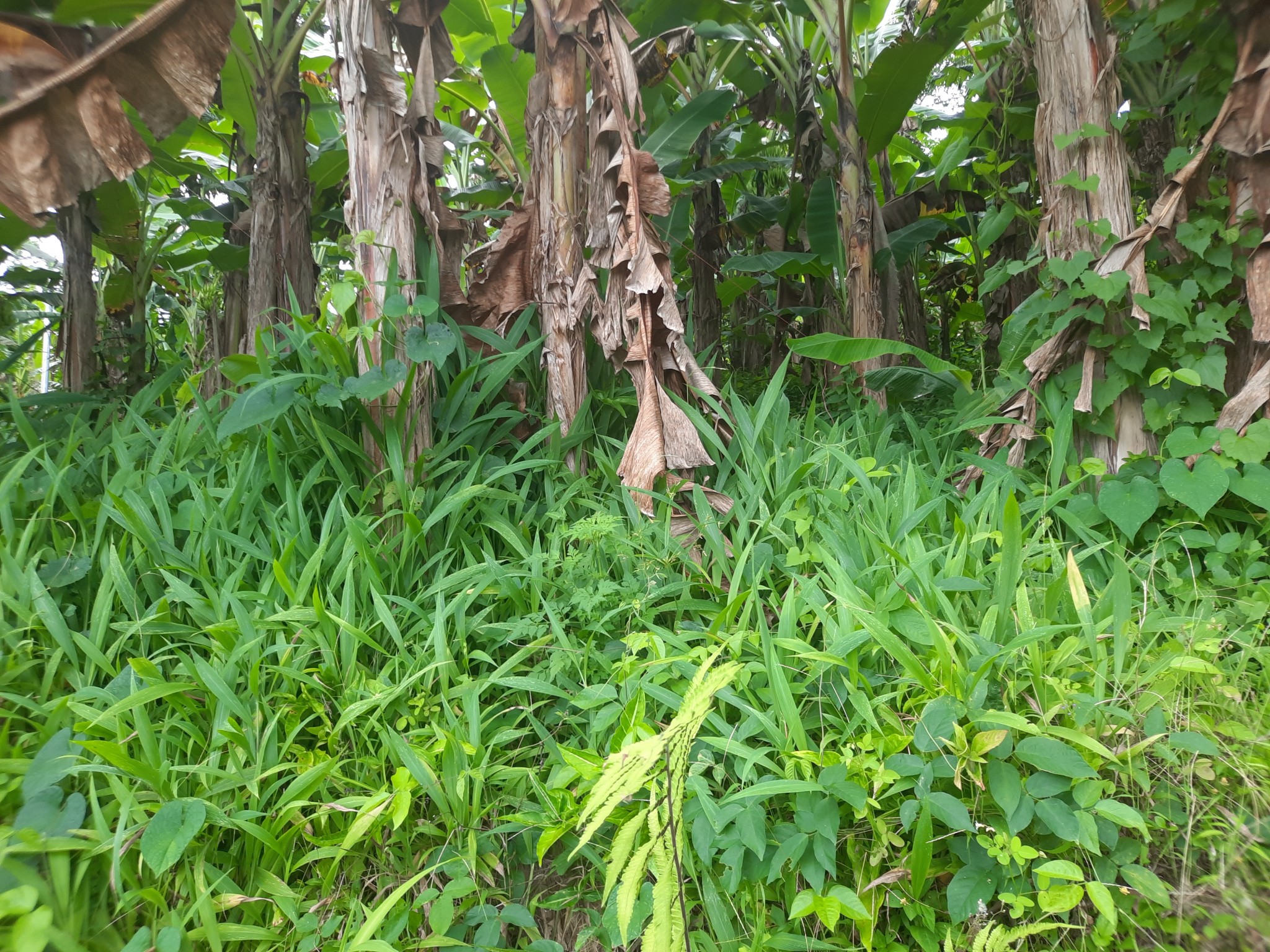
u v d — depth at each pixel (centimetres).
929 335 938
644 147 530
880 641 185
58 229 466
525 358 344
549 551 272
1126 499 264
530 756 222
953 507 306
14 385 595
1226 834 171
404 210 295
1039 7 307
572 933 197
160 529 250
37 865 166
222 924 172
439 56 343
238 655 208
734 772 194
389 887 190
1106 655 213
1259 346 287
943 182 624
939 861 179
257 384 271
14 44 235
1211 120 299
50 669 208
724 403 331
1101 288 275
